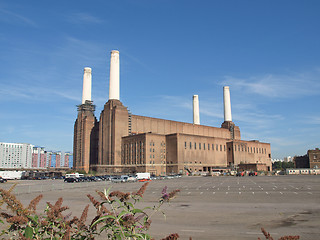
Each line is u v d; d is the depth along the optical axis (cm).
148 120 18188
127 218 498
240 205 2991
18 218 479
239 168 18088
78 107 18988
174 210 2719
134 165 15662
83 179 9369
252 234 1712
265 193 4259
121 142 16612
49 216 519
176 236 473
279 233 1725
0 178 9125
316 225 1930
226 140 19400
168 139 16300
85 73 19188
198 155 16925
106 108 17312
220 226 1958
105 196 525
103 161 16962
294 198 3528
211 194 4297
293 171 16000
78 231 529
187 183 7644
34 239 493
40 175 13350
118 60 17775
